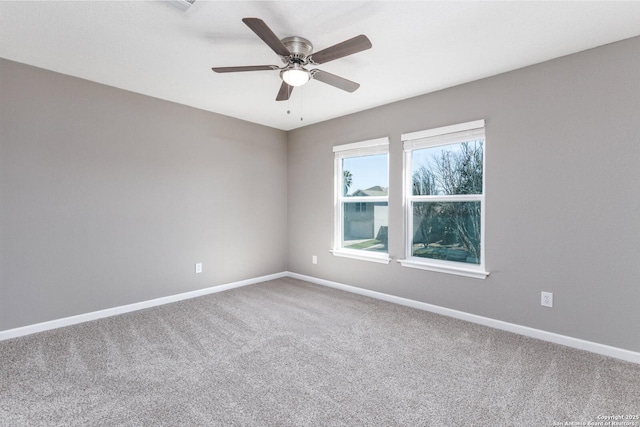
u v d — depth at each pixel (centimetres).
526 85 266
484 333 274
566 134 247
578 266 244
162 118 352
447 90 313
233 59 257
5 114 259
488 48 236
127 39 226
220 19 201
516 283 274
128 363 223
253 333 275
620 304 228
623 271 227
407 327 288
